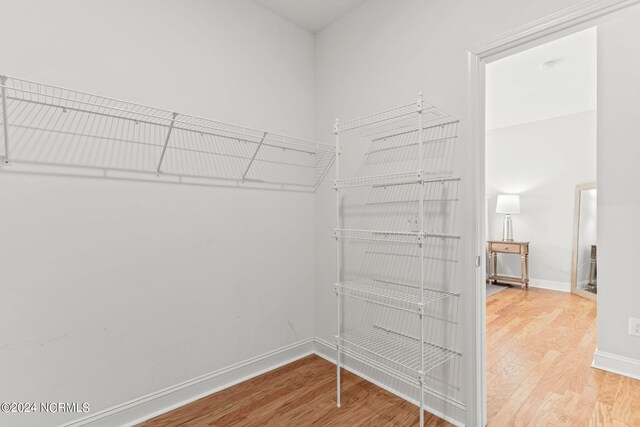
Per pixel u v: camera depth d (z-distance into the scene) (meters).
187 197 2.02
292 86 2.59
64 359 1.60
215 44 2.15
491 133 5.57
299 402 2.01
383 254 2.19
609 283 2.36
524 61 3.04
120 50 1.77
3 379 1.46
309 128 2.70
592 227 4.44
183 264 2.00
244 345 2.29
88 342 1.67
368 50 2.30
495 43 1.61
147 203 1.86
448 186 1.82
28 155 1.51
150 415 1.87
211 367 2.12
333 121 2.58
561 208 4.89
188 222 2.02
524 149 5.21
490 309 3.95
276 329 2.48
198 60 2.07
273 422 1.82
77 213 1.63
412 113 1.94
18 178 1.48
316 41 2.75
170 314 1.95
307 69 2.70
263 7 2.41
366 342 2.30
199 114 2.07
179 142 1.98
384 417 1.86
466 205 1.74
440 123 1.86
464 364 1.76
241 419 1.85
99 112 1.70
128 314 1.80
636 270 2.24
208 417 1.86
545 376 2.31
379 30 2.22
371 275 2.28
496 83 3.55
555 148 4.93
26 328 1.50
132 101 1.80
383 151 2.19
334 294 2.56
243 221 2.28
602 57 2.31
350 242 2.44
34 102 1.41
